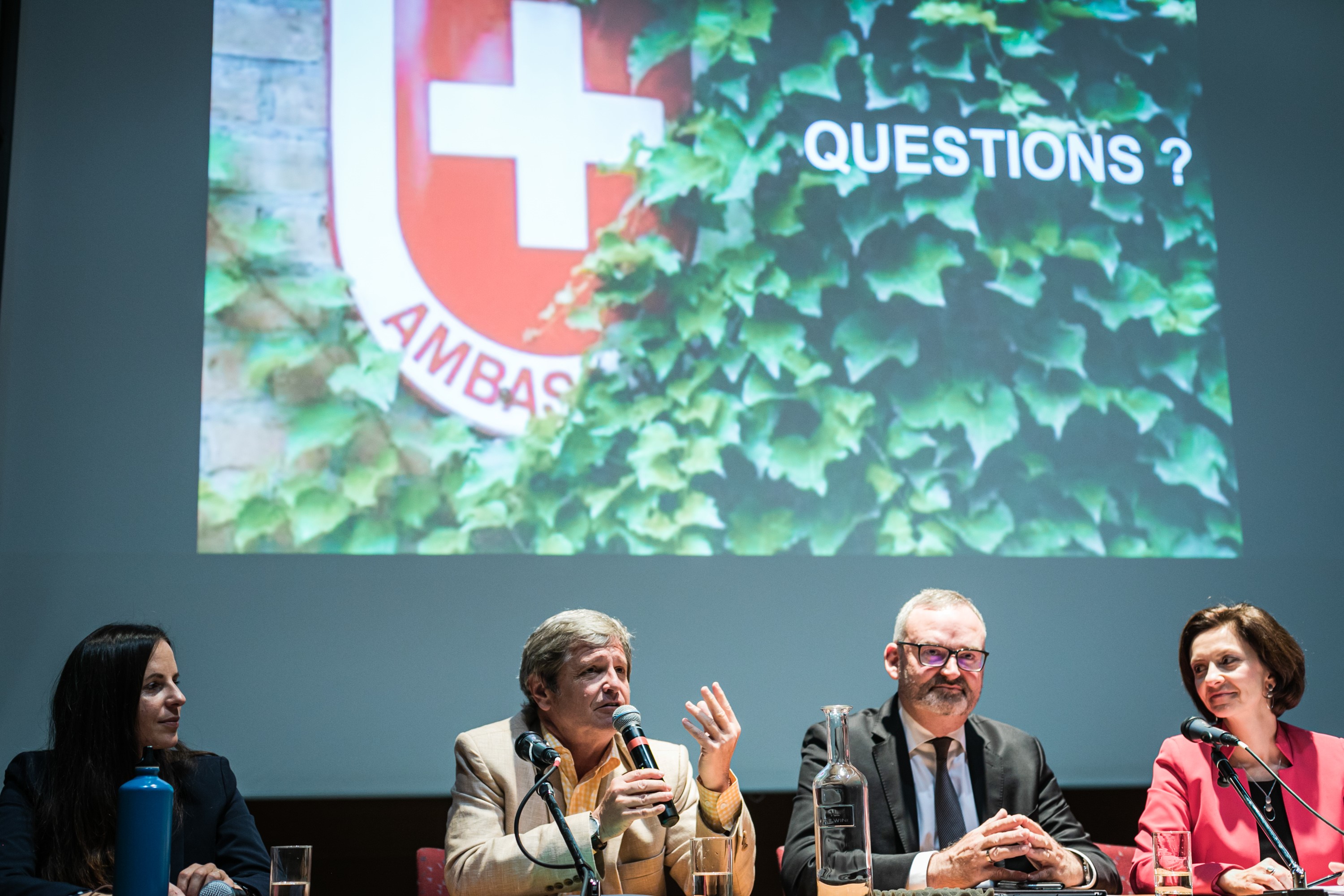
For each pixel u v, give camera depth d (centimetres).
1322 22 381
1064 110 359
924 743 232
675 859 214
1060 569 332
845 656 319
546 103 327
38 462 289
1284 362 358
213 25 314
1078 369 343
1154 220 358
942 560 327
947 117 351
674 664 311
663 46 336
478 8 327
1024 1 363
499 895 185
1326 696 339
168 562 292
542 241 321
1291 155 372
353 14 321
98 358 296
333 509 301
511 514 309
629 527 314
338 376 306
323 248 310
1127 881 238
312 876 287
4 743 279
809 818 222
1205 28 374
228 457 298
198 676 289
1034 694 324
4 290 293
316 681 295
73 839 203
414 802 294
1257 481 348
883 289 337
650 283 325
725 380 324
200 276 304
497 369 313
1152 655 332
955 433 334
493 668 303
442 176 318
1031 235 349
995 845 187
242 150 311
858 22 350
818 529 323
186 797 218
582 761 217
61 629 285
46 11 308
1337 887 183
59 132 304
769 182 336
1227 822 227
